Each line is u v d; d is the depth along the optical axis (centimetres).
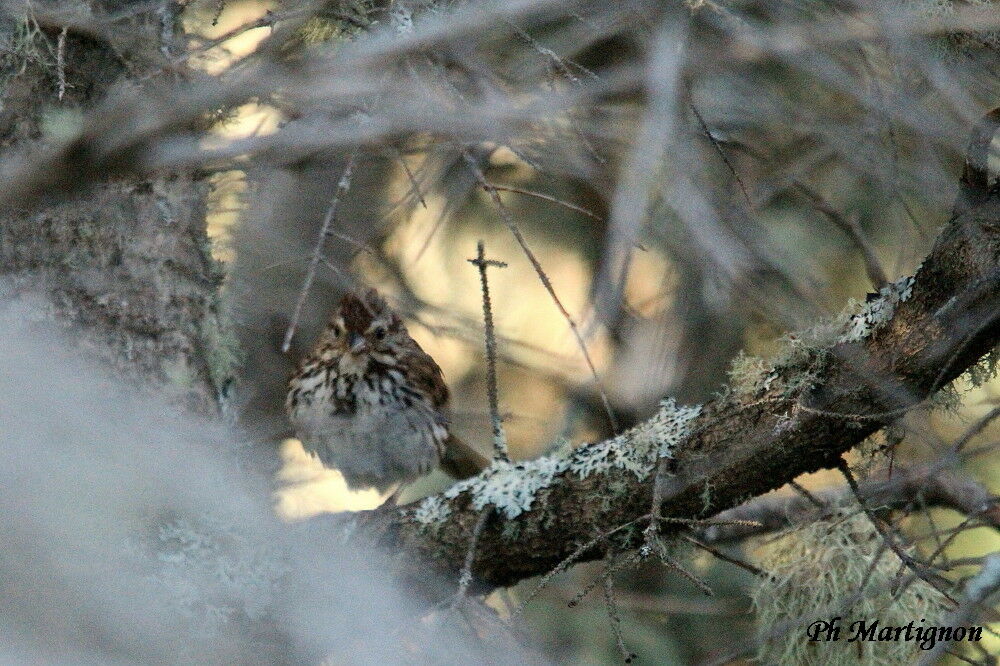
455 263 1460
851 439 898
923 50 966
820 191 1327
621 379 1427
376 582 990
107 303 1016
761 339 1405
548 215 1460
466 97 1009
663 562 830
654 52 880
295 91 841
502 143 898
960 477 1251
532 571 991
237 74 930
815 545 1062
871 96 979
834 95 1150
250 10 1356
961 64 1030
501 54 1051
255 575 973
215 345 1066
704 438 922
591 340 1377
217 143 875
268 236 1159
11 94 975
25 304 993
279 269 1166
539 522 966
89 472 953
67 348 994
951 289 847
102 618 924
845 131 1070
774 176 1181
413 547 992
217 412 1044
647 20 940
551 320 1471
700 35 981
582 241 1466
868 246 1253
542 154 944
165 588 947
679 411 947
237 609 962
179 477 977
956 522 1359
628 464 941
